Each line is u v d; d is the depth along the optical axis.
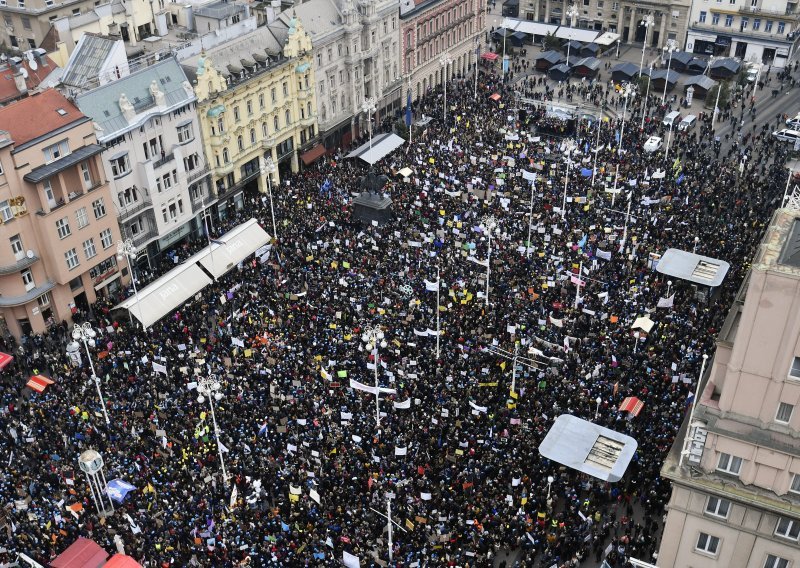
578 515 59.41
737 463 45.88
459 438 64.69
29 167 79.44
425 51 143.38
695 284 83.56
